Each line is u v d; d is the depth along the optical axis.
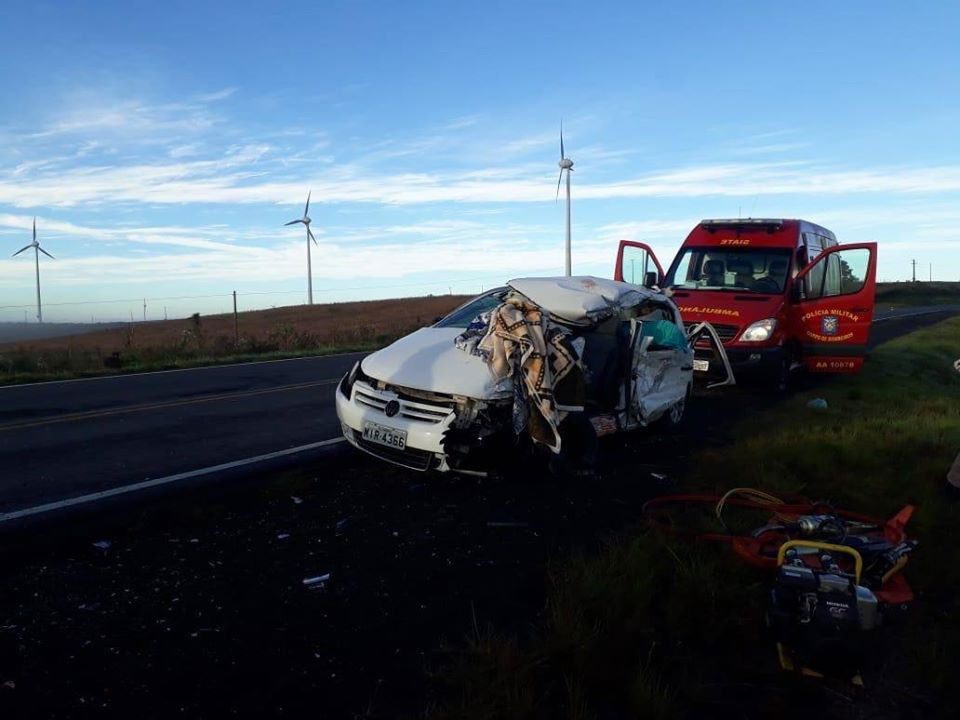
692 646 3.93
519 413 6.19
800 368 13.80
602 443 8.54
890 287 74.12
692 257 13.74
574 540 5.32
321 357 19.98
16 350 18.39
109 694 3.29
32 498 6.14
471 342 6.69
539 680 3.46
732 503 5.97
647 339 8.04
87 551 4.99
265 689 3.38
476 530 5.48
